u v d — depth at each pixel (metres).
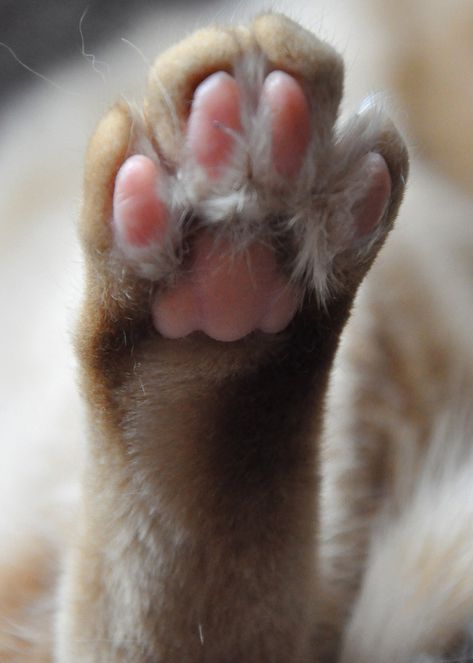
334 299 0.24
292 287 0.23
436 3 0.41
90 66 0.46
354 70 0.40
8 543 0.32
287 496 0.25
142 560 0.26
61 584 0.28
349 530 0.31
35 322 0.38
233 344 0.24
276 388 0.24
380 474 0.32
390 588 0.31
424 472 0.33
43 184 0.44
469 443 0.33
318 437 0.26
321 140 0.23
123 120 0.23
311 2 0.42
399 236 0.35
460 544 0.31
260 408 0.25
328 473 0.31
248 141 0.23
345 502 0.32
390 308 0.34
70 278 0.29
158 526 0.25
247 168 0.23
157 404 0.24
